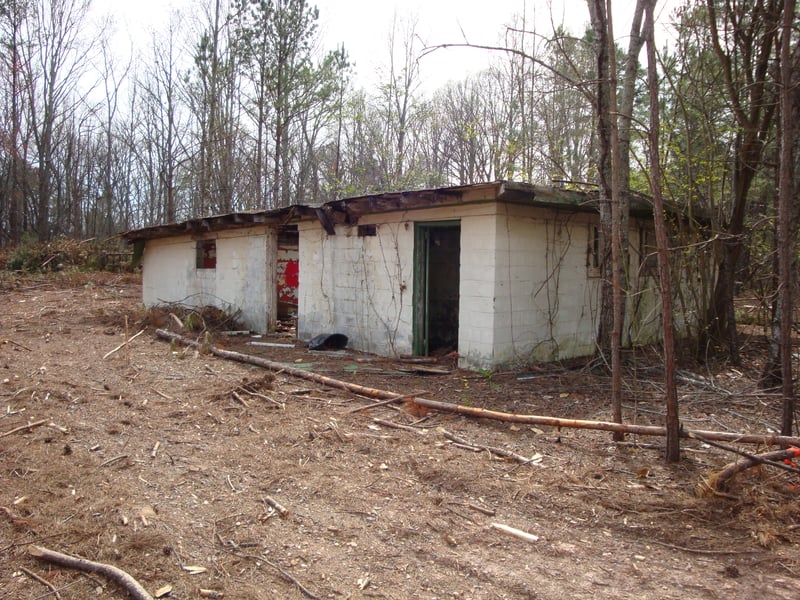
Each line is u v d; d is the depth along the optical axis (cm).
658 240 422
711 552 317
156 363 839
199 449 480
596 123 783
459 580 292
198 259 1388
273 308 1164
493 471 432
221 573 296
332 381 679
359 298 952
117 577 285
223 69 2297
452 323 1014
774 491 388
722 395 662
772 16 728
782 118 431
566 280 858
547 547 324
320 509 371
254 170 2438
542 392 666
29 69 2675
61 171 3284
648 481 411
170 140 2600
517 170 1416
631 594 278
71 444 489
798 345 842
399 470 437
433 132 2336
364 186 2047
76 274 2114
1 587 283
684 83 939
